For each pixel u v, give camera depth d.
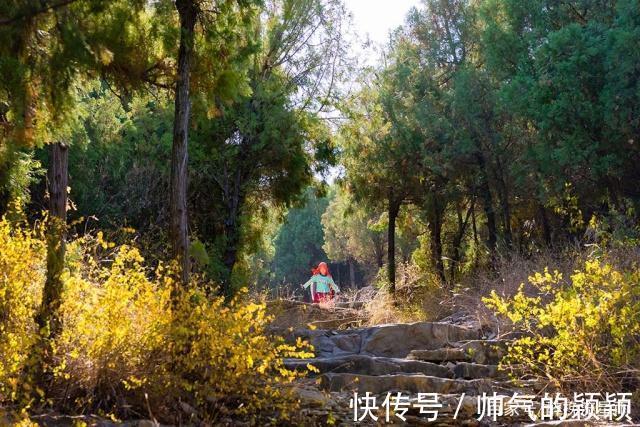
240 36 6.58
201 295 6.16
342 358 7.42
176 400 5.63
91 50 4.88
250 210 16.75
